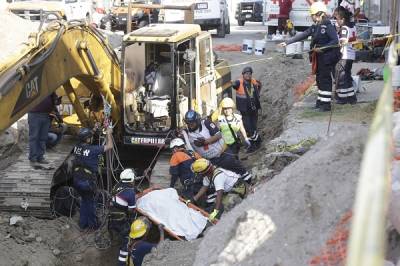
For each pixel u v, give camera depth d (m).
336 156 6.74
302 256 5.83
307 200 6.36
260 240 6.28
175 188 11.51
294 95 18.45
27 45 9.38
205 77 14.58
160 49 13.46
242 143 13.60
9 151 13.91
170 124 12.94
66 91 11.86
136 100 13.09
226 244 6.52
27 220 11.70
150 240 10.09
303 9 29.45
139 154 13.68
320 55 14.13
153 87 13.29
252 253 6.20
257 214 6.52
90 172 11.62
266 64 24.56
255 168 12.03
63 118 13.62
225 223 7.09
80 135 11.75
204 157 12.01
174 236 9.86
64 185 12.34
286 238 6.09
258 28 41.44
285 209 6.42
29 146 12.66
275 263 5.89
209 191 11.06
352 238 1.60
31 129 12.38
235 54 27.62
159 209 10.19
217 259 6.36
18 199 11.86
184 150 11.44
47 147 13.13
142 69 13.39
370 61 21.02
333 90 14.84
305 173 6.72
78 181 11.56
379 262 1.54
